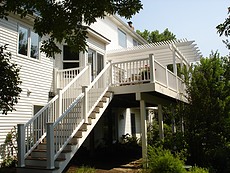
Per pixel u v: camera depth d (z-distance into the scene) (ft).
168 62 52.01
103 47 46.55
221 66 37.42
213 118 32.22
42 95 34.35
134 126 67.00
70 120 24.85
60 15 16.43
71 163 32.76
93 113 28.68
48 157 21.04
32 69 33.06
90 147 39.68
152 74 31.35
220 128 32.14
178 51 44.37
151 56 31.68
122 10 16.96
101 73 32.40
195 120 32.30
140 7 17.15
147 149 29.37
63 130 23.75
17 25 31.30
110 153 42.63
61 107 27.37
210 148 31.30
